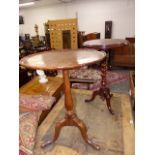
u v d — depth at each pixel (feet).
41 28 25.55
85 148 4.85
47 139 5.24
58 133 4.94
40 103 6.11
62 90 8.19
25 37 22.45
